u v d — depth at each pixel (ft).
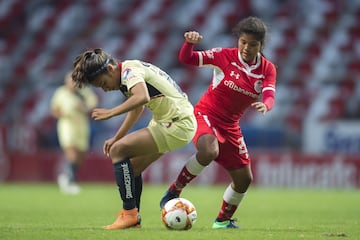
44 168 264.93
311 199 191.42
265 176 247.50
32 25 354.33
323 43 311.06
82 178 264.31
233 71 98.99
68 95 222.69
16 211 142.41
